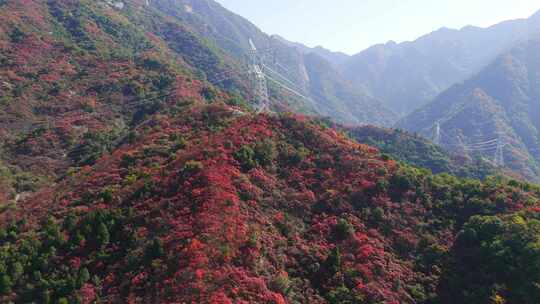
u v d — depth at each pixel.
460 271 39.81
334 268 37.62
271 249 37.31
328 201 46.88
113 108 90.06
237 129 56.47
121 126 84.06
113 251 38.25
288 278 35.06
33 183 63.34
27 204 53.75
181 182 44.62
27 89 90.06
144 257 35.97
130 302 31.55
